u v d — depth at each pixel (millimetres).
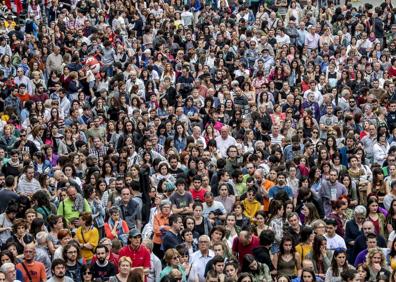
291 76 68562
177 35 74625
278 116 61219
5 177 48781
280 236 42781
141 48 74750
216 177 48844
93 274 39438
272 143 57906
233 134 58594
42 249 40750
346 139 54625
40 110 60062
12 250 39062
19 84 63594
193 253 40906
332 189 48812
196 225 43812
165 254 40469
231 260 38844
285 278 38250
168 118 58094
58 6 80875
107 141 56312
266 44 73375
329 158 53438
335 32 79438
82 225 42719
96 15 77625
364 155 55062
